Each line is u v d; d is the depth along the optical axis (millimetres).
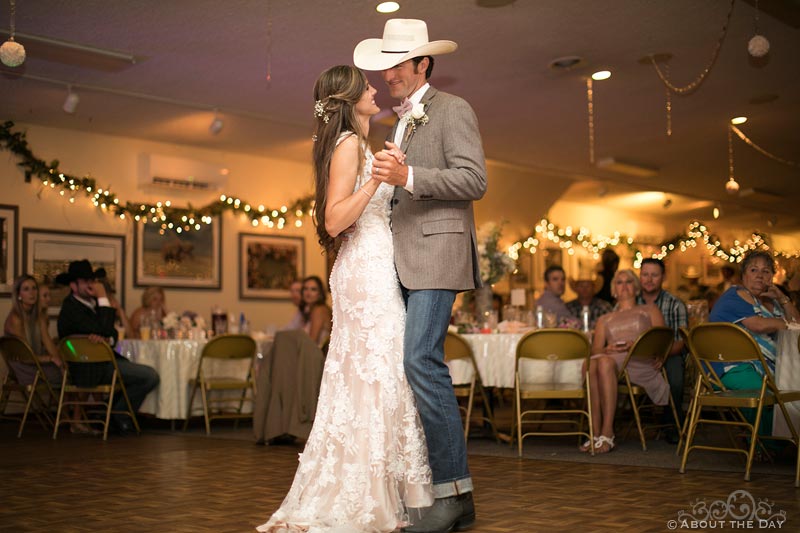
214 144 10031
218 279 10289
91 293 7211
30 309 7773
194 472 4566
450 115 2963
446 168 2969
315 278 7797
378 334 2918
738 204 15750
